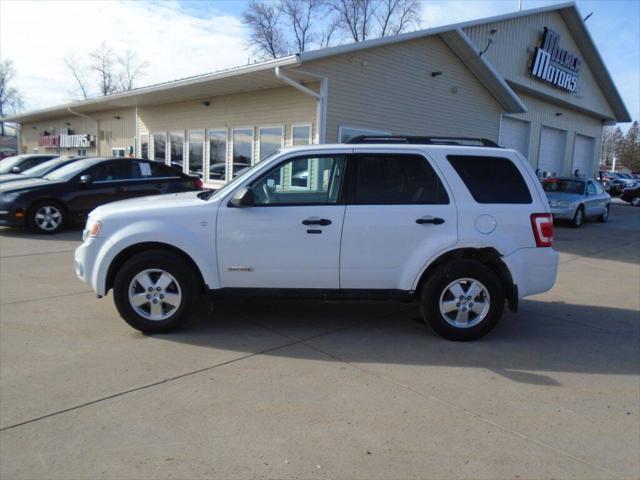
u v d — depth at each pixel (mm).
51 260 8086
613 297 7027
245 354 4449
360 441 3094
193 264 4879
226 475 2732
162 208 4828
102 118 23484
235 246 4770
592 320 5859
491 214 4848
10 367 4043
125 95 17016
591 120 28281
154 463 2822
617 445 3135
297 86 11695
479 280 4855
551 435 3232
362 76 13227
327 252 4789
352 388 3828
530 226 4918
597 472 2848
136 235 4707
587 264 9602
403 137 5277
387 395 3730
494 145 5250
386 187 4875
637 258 10414
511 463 2908
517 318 5867
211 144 16859
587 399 3770
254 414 3387
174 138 18688
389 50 13812
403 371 4184
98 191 11242
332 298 4906
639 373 4301
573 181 16484
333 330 5172
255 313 5684
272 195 4875
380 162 4906
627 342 5094
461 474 2791
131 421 3260
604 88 26812
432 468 2840
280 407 3492
